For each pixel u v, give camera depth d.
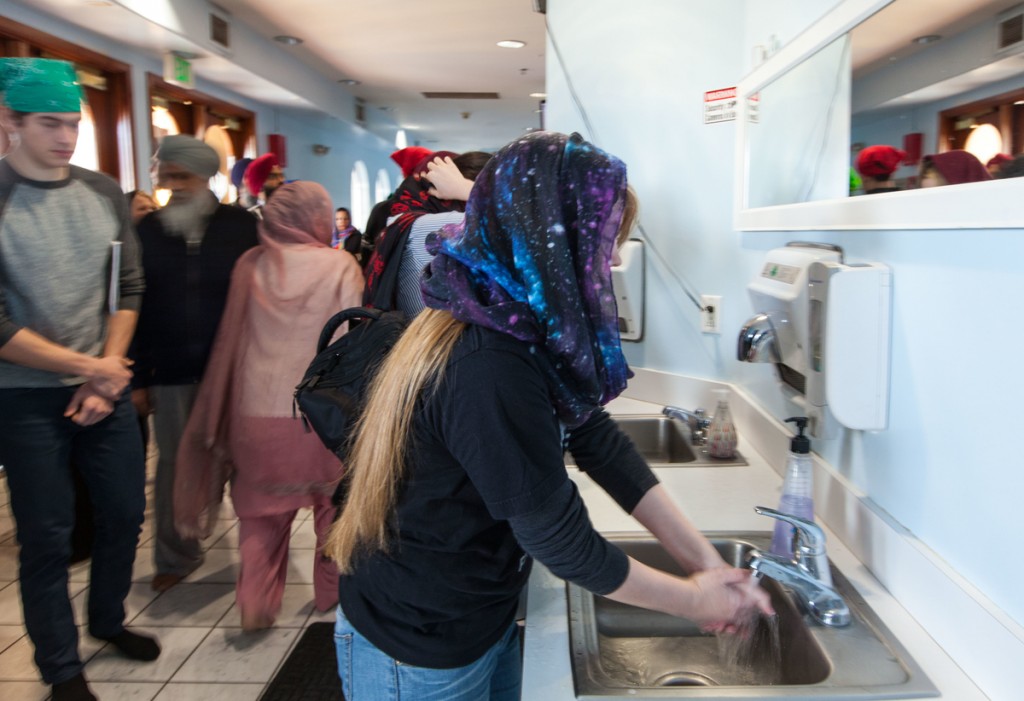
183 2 4.43
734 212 2.00
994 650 0.84
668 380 2.32
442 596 0.84
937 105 0.99
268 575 2.23
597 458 0.99
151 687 2.00
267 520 2.22
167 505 2.48
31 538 1.71
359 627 0.90
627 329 2.40
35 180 1.68
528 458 0.72
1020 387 0.81
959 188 0.89
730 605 0.87
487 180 0.75
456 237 0.80
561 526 0.74
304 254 2.12
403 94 8.41
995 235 0.85
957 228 0.91
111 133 4.79
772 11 1.76
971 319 0.90
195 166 2.34
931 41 1.00
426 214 1.88
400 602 0.86
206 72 5.46
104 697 1.95
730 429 1.79
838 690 0.87
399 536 0.84
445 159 1.96
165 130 5.49
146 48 4.72
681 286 2.26
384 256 1.86
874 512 1.15
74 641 1.81
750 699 0.87
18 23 3.75
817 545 1.07
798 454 1.20
